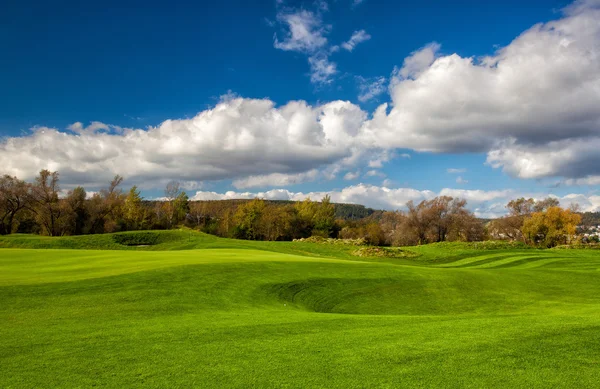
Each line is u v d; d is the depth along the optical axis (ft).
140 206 340.80
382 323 45.93
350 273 95.50
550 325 42.01
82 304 55.01
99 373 29.30
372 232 369.30
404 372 28.96
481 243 201.67
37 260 99.71
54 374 29.19
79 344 36.42
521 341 35.99
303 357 32.45
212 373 29.14
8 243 206.90
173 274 75.61
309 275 89.86
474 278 96.48
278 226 361.30
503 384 26.84
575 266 130.93
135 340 37.81
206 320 47.70
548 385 26.66
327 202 394.52
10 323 44.98
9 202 263.29
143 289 64.13
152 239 237.66
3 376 28.86
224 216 385.70
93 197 298.76
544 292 86.33
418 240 334.24
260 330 42.04
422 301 79.66
